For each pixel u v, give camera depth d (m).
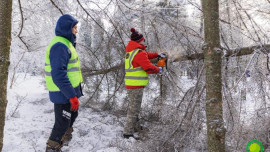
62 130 3.00
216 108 2.25
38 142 3.35
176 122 3.32
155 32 4.52
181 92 4.12
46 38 4.91
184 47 4.16
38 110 4.70
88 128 4.05
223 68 3.27
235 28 3.71
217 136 2.23
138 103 3.84
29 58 5.52
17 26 4.59
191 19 4.35
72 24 2.99
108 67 5.06
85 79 5.16
